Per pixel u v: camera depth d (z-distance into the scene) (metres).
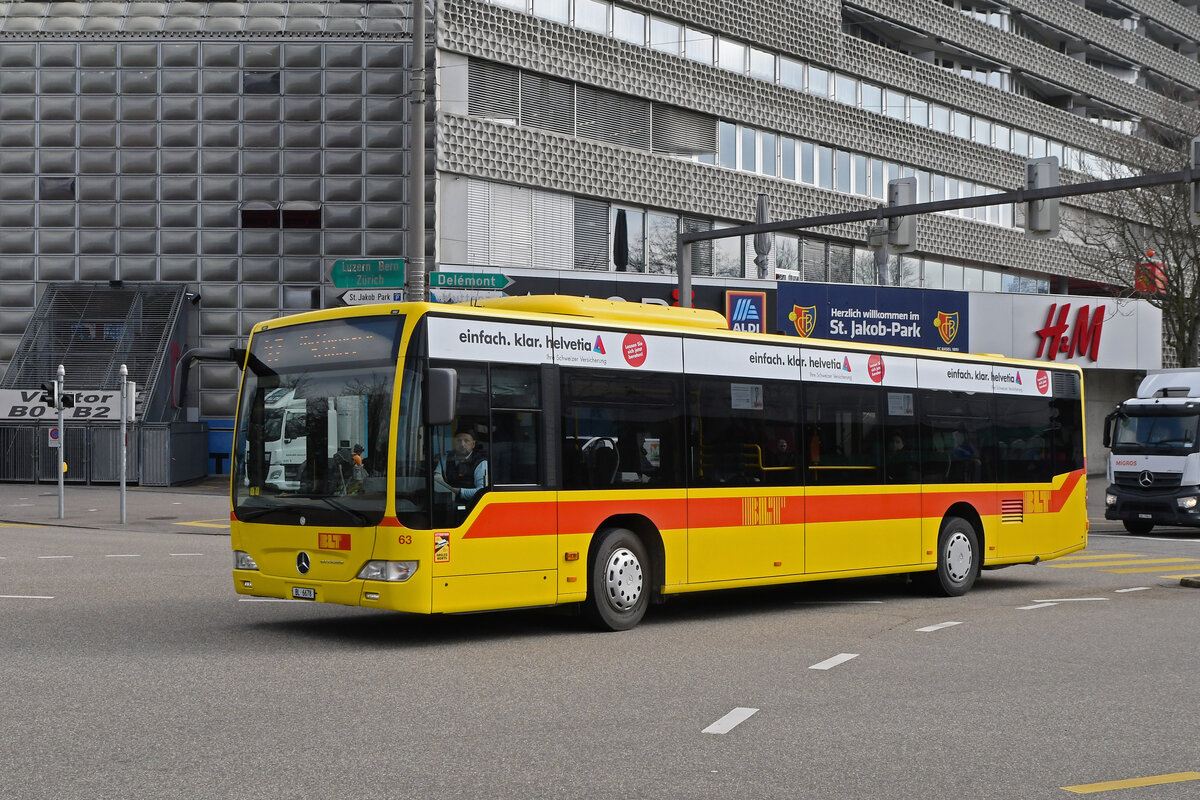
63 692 8.66
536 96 38.12
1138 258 46.00
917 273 51.44
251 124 40.78
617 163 39.91
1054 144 58.84
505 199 37.41
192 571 17.14
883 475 15.00
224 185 40.97
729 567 13.24
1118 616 13.55
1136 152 46.50
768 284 41.16
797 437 14.09
